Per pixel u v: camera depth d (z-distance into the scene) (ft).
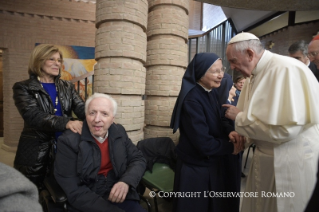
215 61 4.35
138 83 6.74
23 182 1.45
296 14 15.94
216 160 4.67
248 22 19.31
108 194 4.57
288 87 3.25
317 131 3.59
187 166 4.61
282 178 3.56
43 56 4.87
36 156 4.75
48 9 13.55
